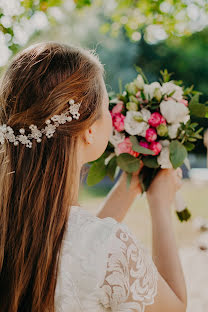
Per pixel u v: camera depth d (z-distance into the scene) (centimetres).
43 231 97
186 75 1847
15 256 98
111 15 369
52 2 275
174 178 149
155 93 156
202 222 580
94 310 92
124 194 152
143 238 598
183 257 489
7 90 104
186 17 349
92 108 104
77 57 105
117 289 92
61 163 100
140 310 93
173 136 152
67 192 100
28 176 100
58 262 95
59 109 99
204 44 1769
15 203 100
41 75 101
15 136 102
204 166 1638
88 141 106
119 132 159
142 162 152
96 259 93
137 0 342
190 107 161
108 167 163
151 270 98
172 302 100
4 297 98
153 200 141
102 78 111
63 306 92
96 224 98
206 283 402
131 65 1855
